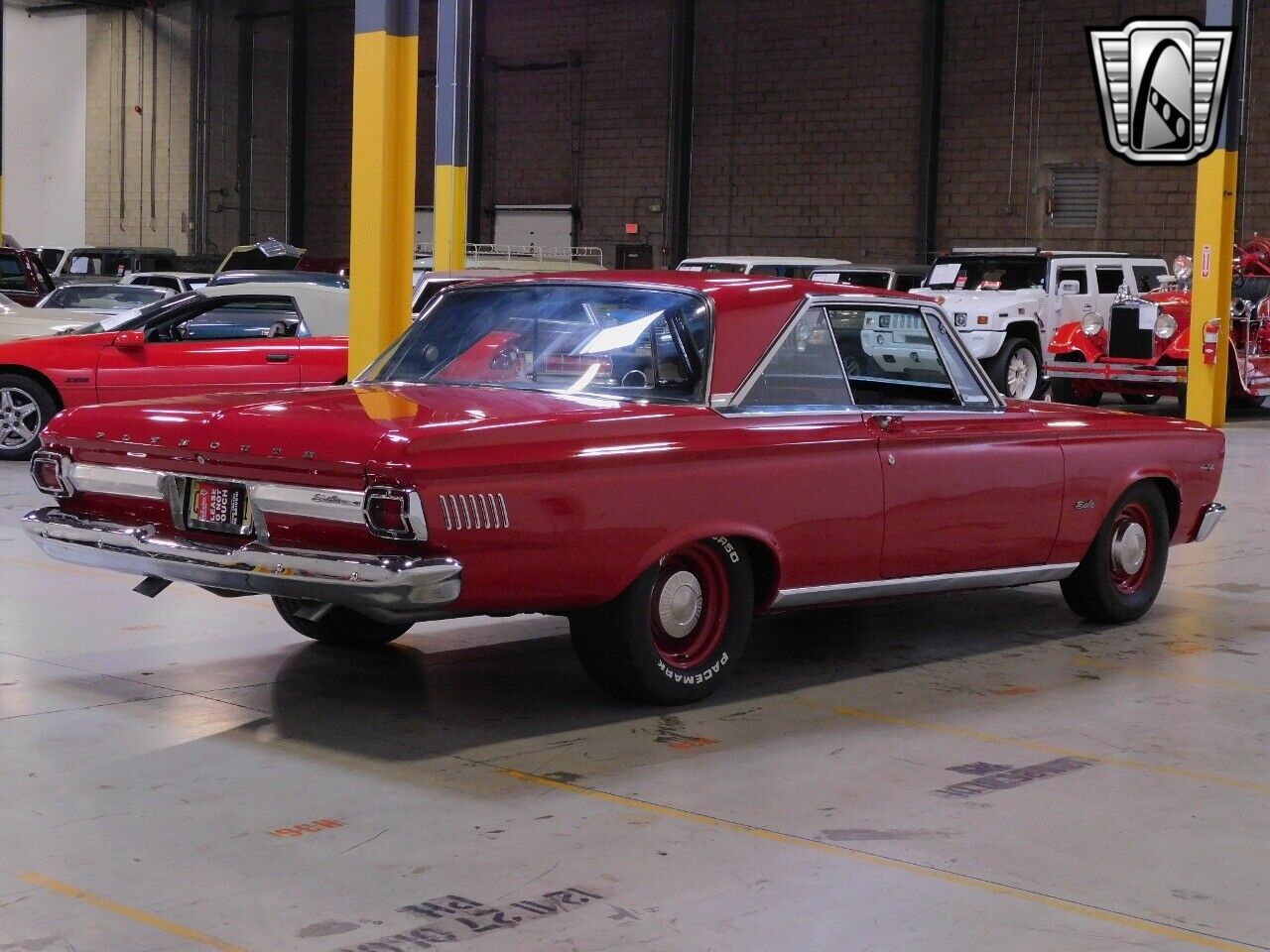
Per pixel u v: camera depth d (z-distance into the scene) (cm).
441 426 442
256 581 448
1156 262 2103
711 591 521
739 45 2864
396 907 336
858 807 416
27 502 965
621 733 484
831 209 2791
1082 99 2523
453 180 1789
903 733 495
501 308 553
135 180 3497
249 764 441
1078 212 2548
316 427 447
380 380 552
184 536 478
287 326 1184
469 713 502
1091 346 1850
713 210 2927
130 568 481
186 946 312
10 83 3638
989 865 374
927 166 2667
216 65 3388
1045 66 2553
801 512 524
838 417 538
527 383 526
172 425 477
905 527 559
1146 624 689
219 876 352
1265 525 1025
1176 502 700
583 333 529
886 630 663
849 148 2762
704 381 508
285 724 483
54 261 2864
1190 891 361
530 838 384
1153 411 2047
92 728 473
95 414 505
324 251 3400
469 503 438
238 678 541
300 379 1175
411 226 1106
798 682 561
